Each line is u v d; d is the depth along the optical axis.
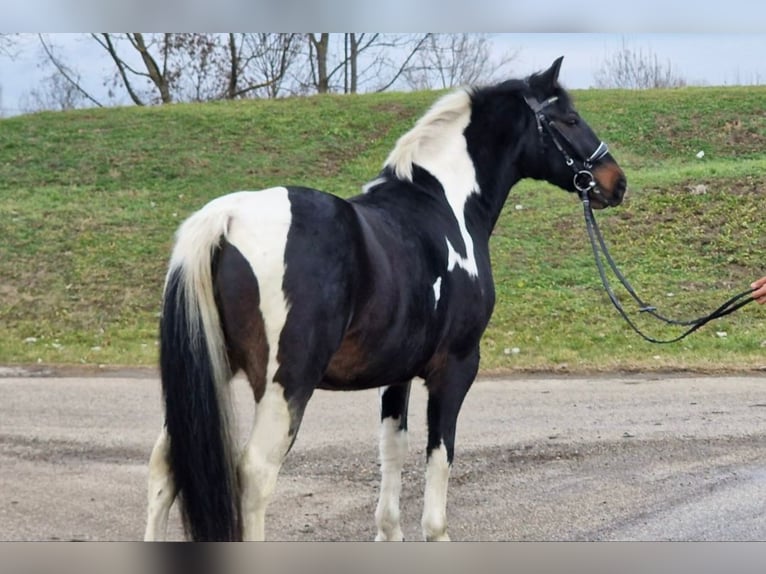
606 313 11.74
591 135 5.61
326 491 6.11
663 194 15.28
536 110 5.47
